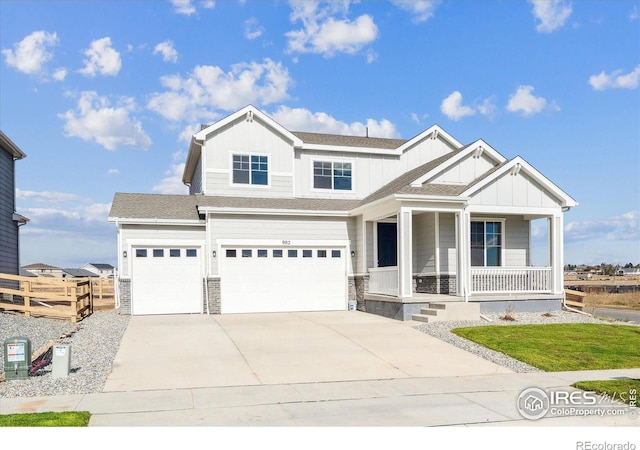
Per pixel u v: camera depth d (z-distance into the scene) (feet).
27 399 27.07
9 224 73.05
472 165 62.64
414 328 48.83
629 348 40.96
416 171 67.92
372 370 34.30
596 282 118.32
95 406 25.80
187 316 58.08
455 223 59.98
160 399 27.22
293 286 63.62
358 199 72.54
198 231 61.82
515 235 64.95
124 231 59.62
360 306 64.49
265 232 63.00
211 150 67.36
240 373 33.12
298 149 71.20
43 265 279.08
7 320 49.98
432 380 31.94
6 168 72.13
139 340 43.04
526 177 59.11
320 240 64.95
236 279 61.67
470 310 52.49
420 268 64.34
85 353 37.91
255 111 68.44
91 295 61.98
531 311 57.93
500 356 38.27
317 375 32.86
